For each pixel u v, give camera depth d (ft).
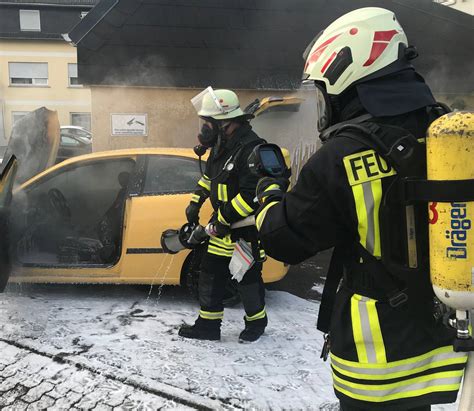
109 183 16.03
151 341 10.39
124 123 24.56
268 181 5.04
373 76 4.41
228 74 24.77
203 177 10.36
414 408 4.60
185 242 10.20
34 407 7.94
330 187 4.17
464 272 3.83
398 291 4.32
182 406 7.97
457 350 4.04
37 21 101.50
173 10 25.35
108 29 24.47
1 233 11.18
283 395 8.28
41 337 10.41
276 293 14.40
